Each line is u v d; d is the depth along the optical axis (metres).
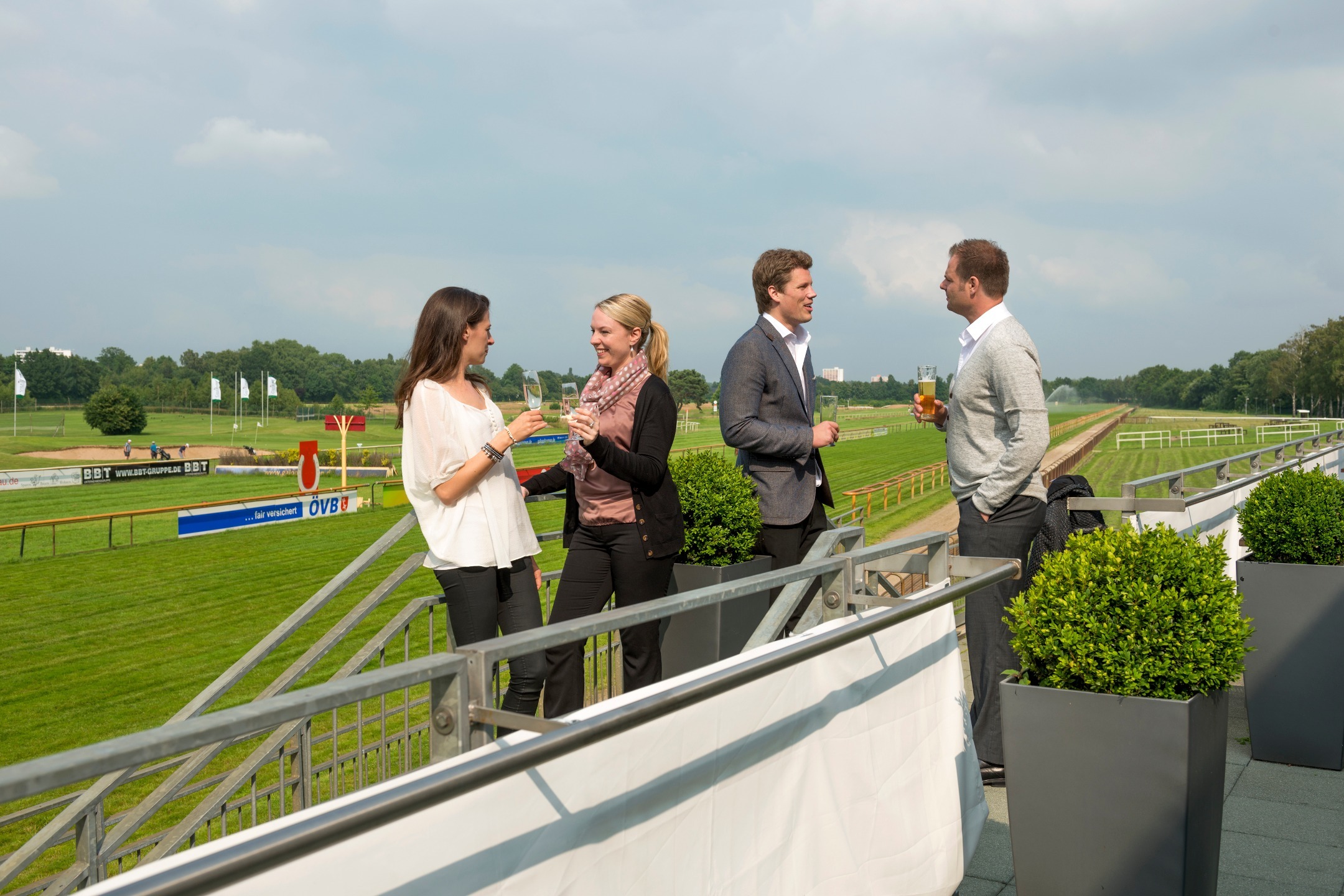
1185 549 2.37
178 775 2.77
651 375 3.23
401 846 1.15
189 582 19.02
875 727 2.31
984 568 2.68
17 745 9.80
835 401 3.92
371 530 27.05
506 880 1.30
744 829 1.83
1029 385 3.46
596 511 3.20
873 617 2.05
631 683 3.25
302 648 13.50
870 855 2.25
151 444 85.56
